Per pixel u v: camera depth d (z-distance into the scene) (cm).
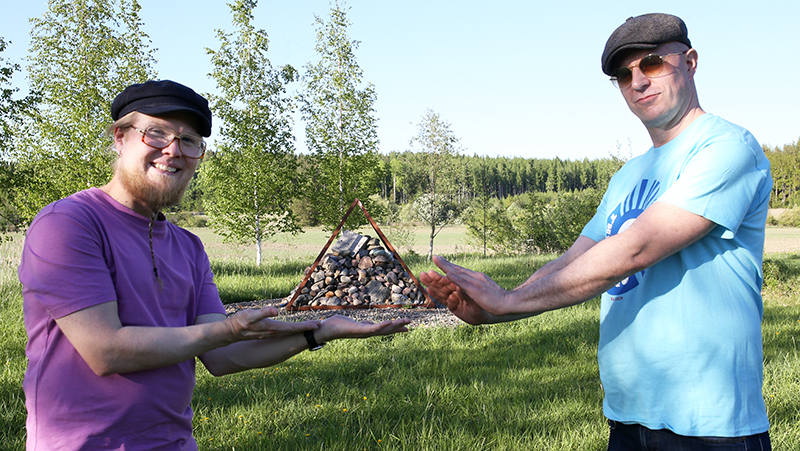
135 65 1442
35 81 1377
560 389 449
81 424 134
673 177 168
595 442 333
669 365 161
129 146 152
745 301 158
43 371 135
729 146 153
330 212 1811
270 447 324
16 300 855
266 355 163
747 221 158
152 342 130
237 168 1688
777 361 504
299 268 1608
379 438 343
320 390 439
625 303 175
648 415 167
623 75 178
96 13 1398
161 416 145
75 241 132
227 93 1633
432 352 582
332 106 1809
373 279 968
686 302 159
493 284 158
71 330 128
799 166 7750
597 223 214
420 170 2217
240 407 395
